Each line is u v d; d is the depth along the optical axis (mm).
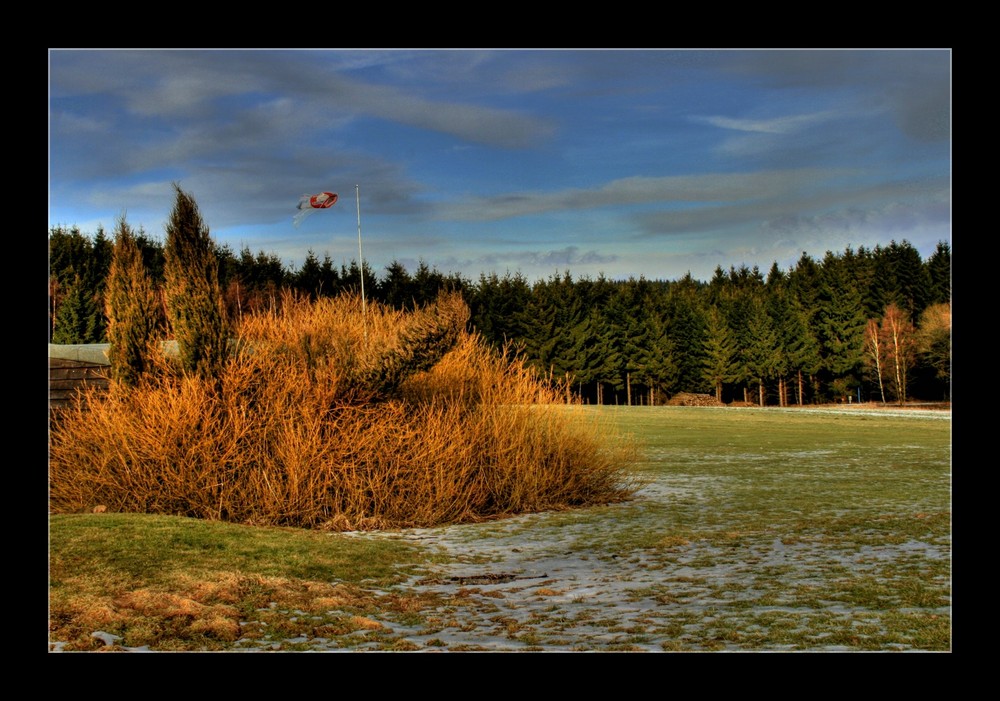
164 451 13672
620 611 7688
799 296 76688
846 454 26203
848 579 8844
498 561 10828
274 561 9734
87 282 43656
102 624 6891
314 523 13883
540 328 65750
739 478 20016
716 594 8320
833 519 13383
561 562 10664
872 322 68875
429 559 10852
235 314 17031
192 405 13859
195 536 10414
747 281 99438
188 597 7883
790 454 26281
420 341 15055
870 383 70688
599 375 68562
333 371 14852
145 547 9516
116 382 14602
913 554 10258
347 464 14391
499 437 16156
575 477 16797
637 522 13930
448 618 7562
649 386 71625
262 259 47469
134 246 14977
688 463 23547
